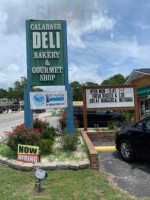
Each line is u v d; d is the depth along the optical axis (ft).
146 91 71.56
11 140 30.48
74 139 33.37
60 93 41.29
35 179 23.09
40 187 20.30
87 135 41.63
